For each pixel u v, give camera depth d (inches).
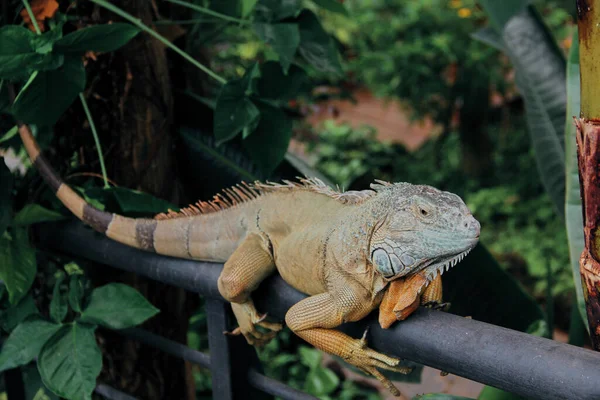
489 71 151.8
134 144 55.1
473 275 54.2
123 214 54.8
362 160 149.9
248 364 47.4
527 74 68.9
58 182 51.8
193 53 62.8
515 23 70.9
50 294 56.7
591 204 36.4
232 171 58.2
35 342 49.6
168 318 58.1
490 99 159.6
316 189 44.5
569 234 46.2
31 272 52.4
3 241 52.0
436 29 157.9
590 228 36.7
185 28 61.4
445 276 54.2
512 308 54.8
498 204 145.9
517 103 163.5
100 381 53.9
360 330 40.6
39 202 56.3
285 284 44.7
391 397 96.9
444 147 163.9
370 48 166.4
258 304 45.6
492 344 35.8
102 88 54.3
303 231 43.7
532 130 67.5
